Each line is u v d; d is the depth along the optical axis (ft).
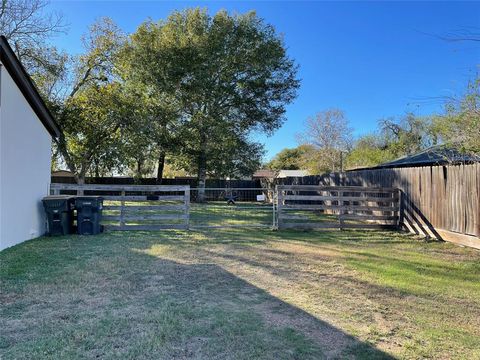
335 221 40.60
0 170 22.40
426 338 10.85
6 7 54.80
